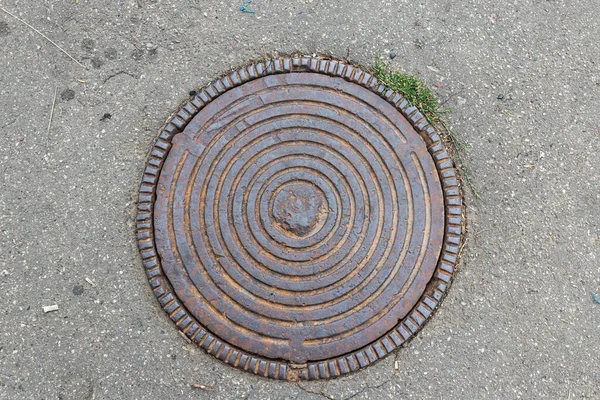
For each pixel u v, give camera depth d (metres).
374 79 1.75
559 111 1.78
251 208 1.66
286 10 1.79
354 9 1.80
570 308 1.68
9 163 1.68
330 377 1.62
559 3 1.84
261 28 1.78
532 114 1.78
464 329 1.66
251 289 1.63
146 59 1.75
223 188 1.67
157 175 1.68
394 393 1.62
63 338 1.61
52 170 1.68
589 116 1.79
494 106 1.77
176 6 1.78
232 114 1.71
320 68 1.74
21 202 1.66
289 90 1.73
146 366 1.61
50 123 1.70
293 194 1.66
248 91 1.72
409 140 1.71
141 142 1.71
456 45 1.80
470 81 1.78
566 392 1.64
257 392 1.61
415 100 1.76
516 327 1.66
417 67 1.78
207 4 1.78
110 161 1.70
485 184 1.74
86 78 1.73
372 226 1.67
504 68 1.80
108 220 1.67
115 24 1.76
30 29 1.75
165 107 1.73
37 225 1.66
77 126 1.70
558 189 1.74
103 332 1.62
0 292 1.62
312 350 1.61
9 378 1.59
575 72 1.81
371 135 1.71
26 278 1.63
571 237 1.72
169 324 1.63
